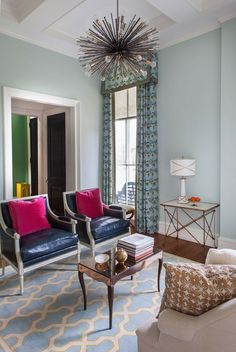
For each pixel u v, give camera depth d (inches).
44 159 217.6
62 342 74.9
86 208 146.9
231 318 40.3
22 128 302.2
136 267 87.6
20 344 74.3
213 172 152.9
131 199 199.6
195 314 46.0
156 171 178.4
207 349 42.2
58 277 114.8
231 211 139.4
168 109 171.3
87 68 105.1
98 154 201.3
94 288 105.3
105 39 96.0
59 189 204.8
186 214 166.2
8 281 111.1
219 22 140.2
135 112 190.9
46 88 165.8
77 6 124.1
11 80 149.6
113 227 136.6
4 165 147.6
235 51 134.0
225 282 47.6
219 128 148.8
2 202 117.0
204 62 152.7
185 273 48.1
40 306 92.9
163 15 142.9
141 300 96.2
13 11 134.3
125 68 113.0
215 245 152.3
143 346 51.0
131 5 133.2
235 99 135.0
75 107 183.0
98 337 77.0
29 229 116.6
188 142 162.9
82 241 132.4
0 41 144.3
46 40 160.1
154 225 179.5
